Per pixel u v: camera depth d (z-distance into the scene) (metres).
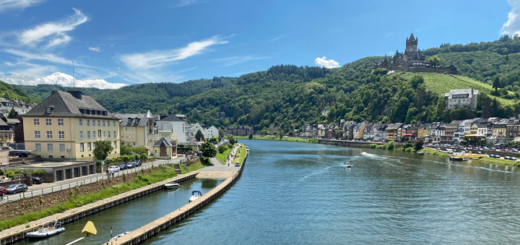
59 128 71.38
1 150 61.59
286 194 71.94
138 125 105.19
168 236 46.41
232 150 163.00
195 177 89.25
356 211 59.84
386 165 121.00
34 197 46.25
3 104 165.88
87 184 56.62
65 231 44.72
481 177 94.38
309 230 49.97
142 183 72.19
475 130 179.25
